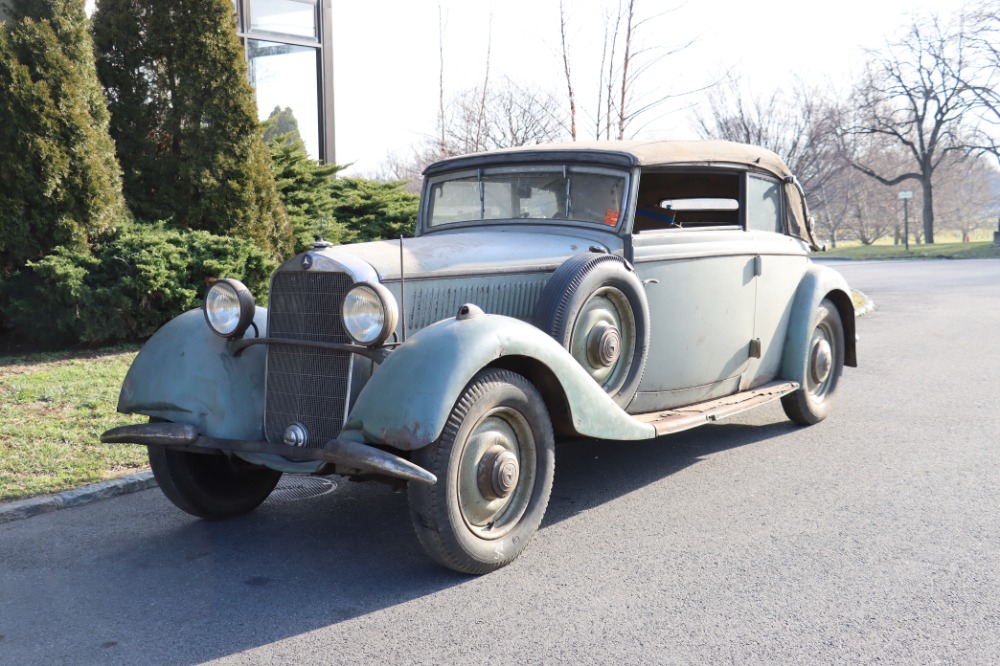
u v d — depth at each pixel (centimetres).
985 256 3209
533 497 392
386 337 366
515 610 338
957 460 536
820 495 474
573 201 500
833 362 649
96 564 395
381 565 390
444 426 351
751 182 568
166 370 419
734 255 538
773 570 371
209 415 412
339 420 389
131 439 410
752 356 568
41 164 809
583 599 347
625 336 461
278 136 1154
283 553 407
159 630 326
